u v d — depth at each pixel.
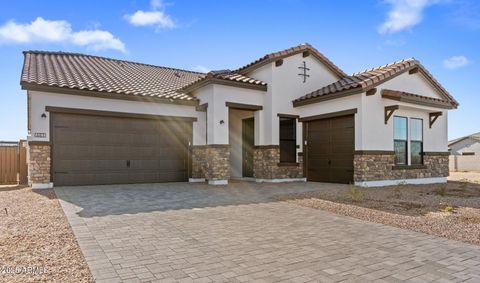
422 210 7.86
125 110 12.82
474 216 7.19
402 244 5.23
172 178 13.92
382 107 13.06
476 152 40.53
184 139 14.22
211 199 9.37
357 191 10.05
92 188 11.45
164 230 5.86
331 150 14.00
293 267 4.16
